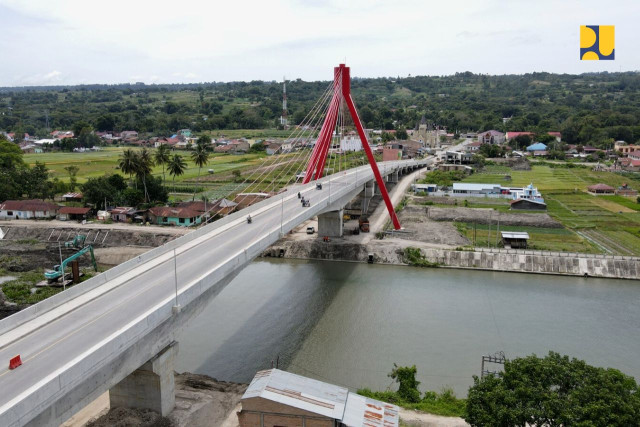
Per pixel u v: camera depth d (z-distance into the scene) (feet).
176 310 125.39
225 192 435.94
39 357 104.06
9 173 420.77
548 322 207.92
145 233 322.34
